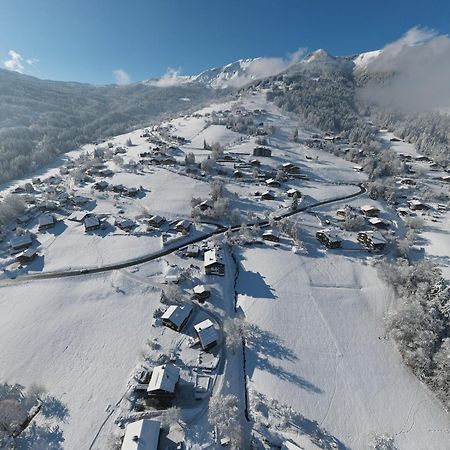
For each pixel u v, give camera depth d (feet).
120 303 243.60
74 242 328.90
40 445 147.64
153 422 150.92
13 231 356.18
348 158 642.22
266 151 598.75
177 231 346.13
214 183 445.78
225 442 149.07
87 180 502.38
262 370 192.44
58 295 253.24
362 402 176.04
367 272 287.28
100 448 149.38
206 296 249.96
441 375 180.86
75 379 182.80
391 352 208.03
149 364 191.11
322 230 341.62
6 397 161.79
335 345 211.20
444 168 632.79
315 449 152.05
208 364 192.85
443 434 162.81
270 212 397.39
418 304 218.38
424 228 375.25
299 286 265.54
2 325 223.51
